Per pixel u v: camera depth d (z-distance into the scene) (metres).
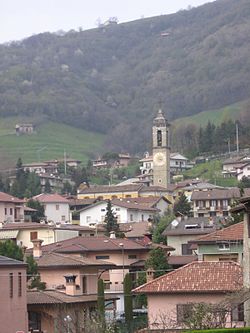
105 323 111.50
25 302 132.00
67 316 117.12
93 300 143.62
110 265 157.12
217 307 96.00
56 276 148.25
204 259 132.00
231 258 130.88
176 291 108.94
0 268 127.56
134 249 175.25
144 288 110.44
